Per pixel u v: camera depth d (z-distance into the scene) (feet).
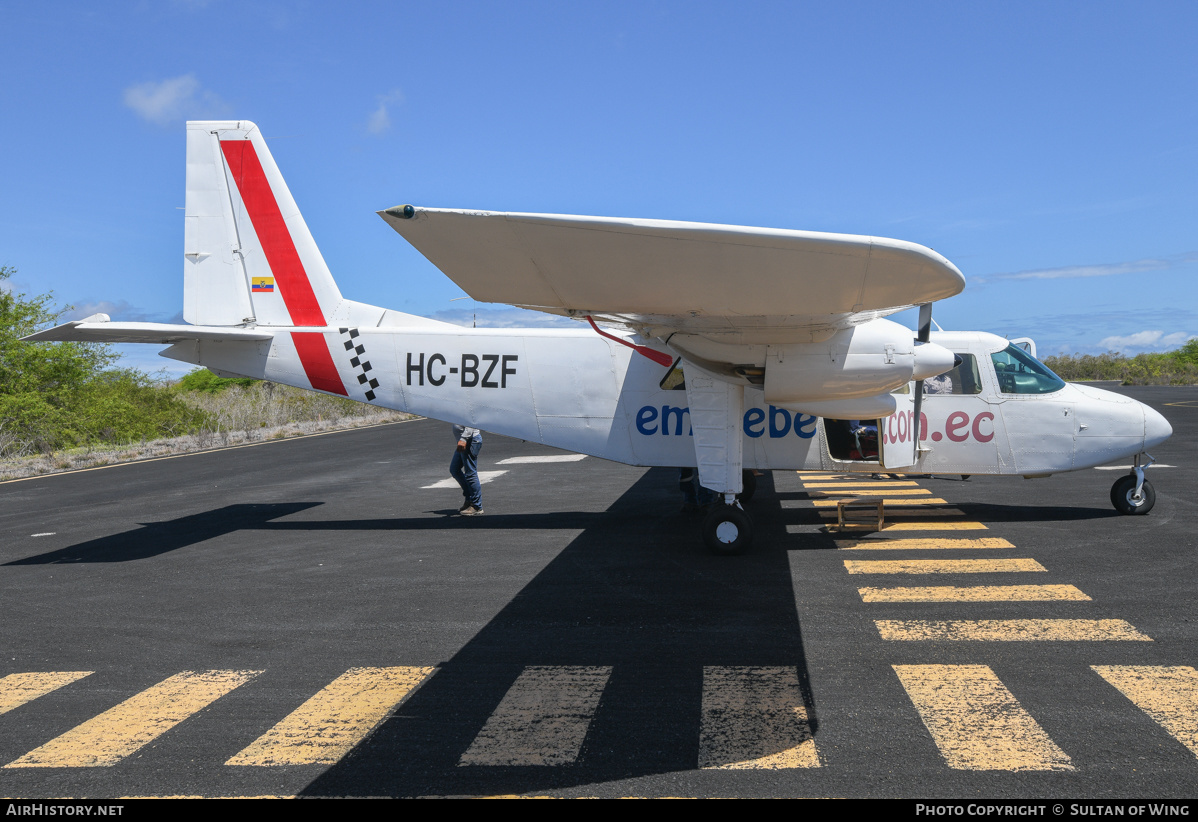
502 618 19.10
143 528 32.07
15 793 11.27
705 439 25.77
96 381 76.74
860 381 24.89
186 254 31.68
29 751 12.63
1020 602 19.07
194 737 12.97
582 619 18.81
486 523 31.42
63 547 28.66
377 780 11.34
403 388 30.91
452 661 16.24
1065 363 189.16
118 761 12.19
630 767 11.49
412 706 13.97
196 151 31.65
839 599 19.84
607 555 25.41
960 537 26.32
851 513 30.71
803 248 14.48
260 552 27.27
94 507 37.86
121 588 22.80
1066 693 13.71
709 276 15.84
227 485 44.55
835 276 15.58
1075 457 28.81
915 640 16.66
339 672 15.79
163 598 21.66
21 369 70.28
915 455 28.58
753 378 25.59
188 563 25.80
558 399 30.17
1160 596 19.20
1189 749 11.59
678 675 15.07
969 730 12.39
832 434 29.25
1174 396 105.60
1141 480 28.89
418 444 66.54
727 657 15.98
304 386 31.45
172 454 63.62
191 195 31.68
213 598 21.57
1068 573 21.49
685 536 28.09
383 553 26.63
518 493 38.70
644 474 44.83
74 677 15.88
